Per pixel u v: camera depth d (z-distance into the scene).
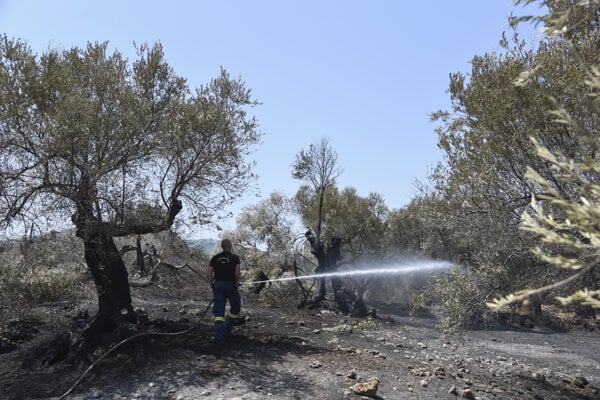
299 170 18.56
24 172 6.82
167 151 8.52
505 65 7.19
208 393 5.74
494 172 7.02
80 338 7.46
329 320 13.30
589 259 5.79
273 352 7.84
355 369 7.17
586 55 5.84
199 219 9.15
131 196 7.93
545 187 1.57
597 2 1.79
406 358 8.54
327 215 21.66
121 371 6.67
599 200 1.60
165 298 13.71
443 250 20.38
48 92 7.00
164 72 9.45
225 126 8.84
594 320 20.77
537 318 20.62
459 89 7.83
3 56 6.68
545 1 1.86
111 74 8.34
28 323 9.29
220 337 7.97
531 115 6.47
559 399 7.21
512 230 6.98
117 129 7.52
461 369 8.26
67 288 10.16
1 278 8.21
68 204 7.33
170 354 7.29
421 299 7.82
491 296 7.15
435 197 8.42
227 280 8.28
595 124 5.97
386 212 25.03
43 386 6.20
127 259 14.78
